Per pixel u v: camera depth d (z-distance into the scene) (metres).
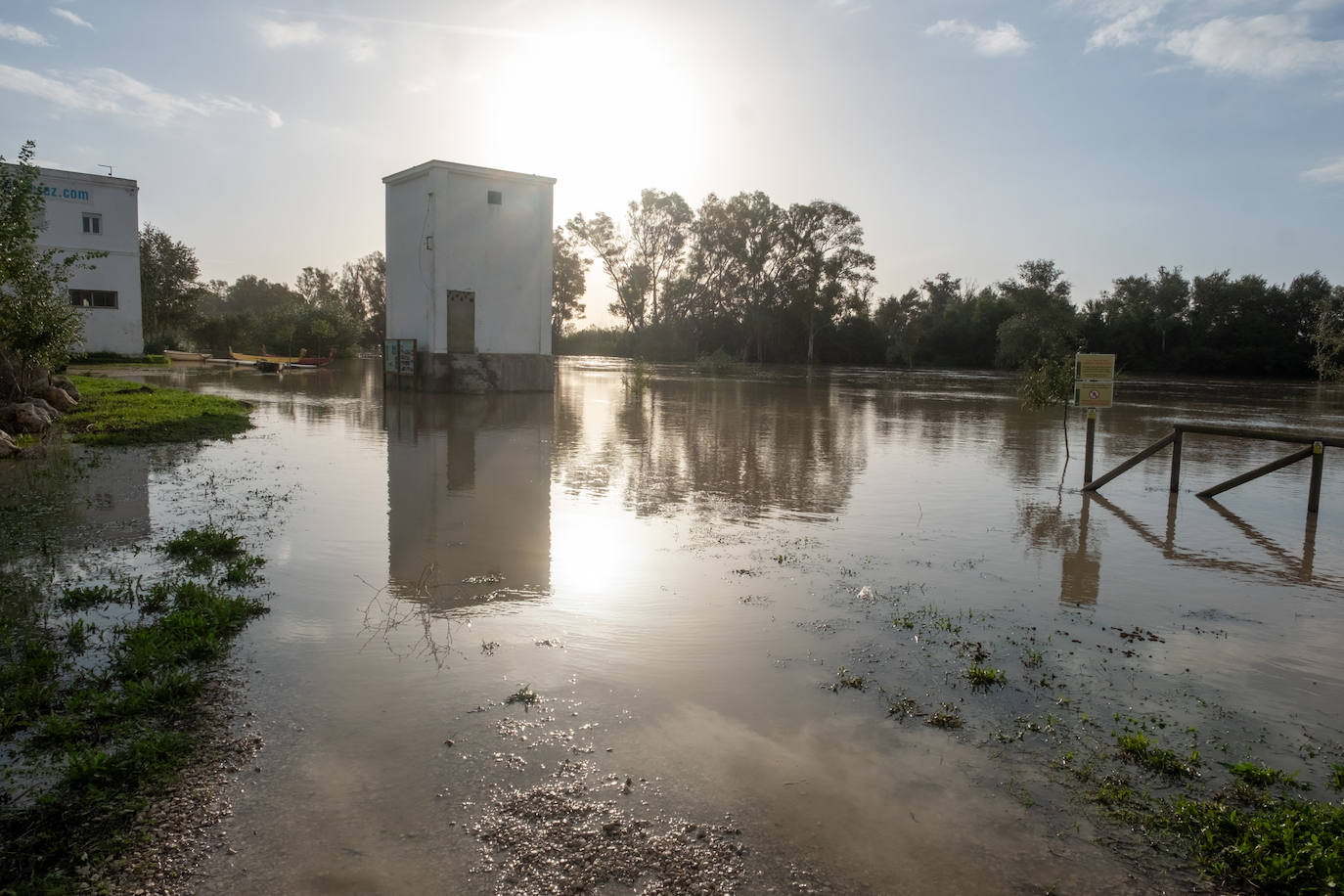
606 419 18.98
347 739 3.83
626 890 2.86
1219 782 3.65
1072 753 3.87
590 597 5.94
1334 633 5.54
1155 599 6.22
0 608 5.46
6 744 3.73
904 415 21.73
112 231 41.31
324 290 92.44
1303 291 62.31
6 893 2.76
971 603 6.03
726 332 73.75
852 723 4.12
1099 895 2.90
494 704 4.21
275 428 15.96
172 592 5.84
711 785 3.53
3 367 15.65
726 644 5.11
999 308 71.19
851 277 68.31
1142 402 30.11
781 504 9.46
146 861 2.95
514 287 26.34
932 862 3.06
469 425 17.12
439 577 6.32
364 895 2.80
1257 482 11.55
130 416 16.05
